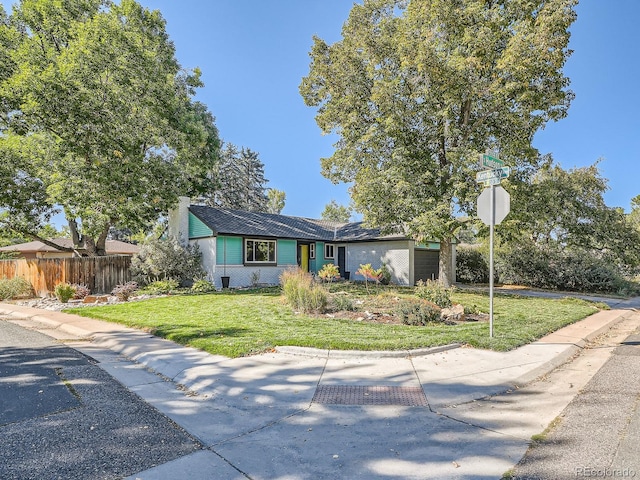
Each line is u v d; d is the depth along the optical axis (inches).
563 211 792.3
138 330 336.8
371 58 601.6
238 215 818.8
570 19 459.2
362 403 170.6
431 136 605.6
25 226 676.1
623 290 698.2
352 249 899.4
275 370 215.5
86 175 564.7
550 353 248.8
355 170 685.9
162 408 169.0
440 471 114.2
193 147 721.6
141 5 690.8
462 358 237.5
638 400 168.2
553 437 134.7
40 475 113.2
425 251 844.6
